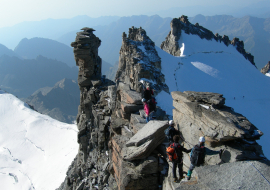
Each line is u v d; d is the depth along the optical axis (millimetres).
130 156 10805
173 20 117062
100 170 20328
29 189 114625
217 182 6828
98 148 23125
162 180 10352
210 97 9891
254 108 76938
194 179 7898
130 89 17297
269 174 6699
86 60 35031
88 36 34906
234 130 7629
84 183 25062
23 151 169125
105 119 21734
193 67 95625
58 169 127938
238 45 144125
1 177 131250
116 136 13703
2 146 179500
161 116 15836
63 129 190625
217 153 8148
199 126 9312
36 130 196375
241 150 7711
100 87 32844
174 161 8984
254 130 7855
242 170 7023
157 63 58781
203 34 128625
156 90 34250
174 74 78625
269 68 145125
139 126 13547
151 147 10648
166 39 126688
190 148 9906
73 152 146500
